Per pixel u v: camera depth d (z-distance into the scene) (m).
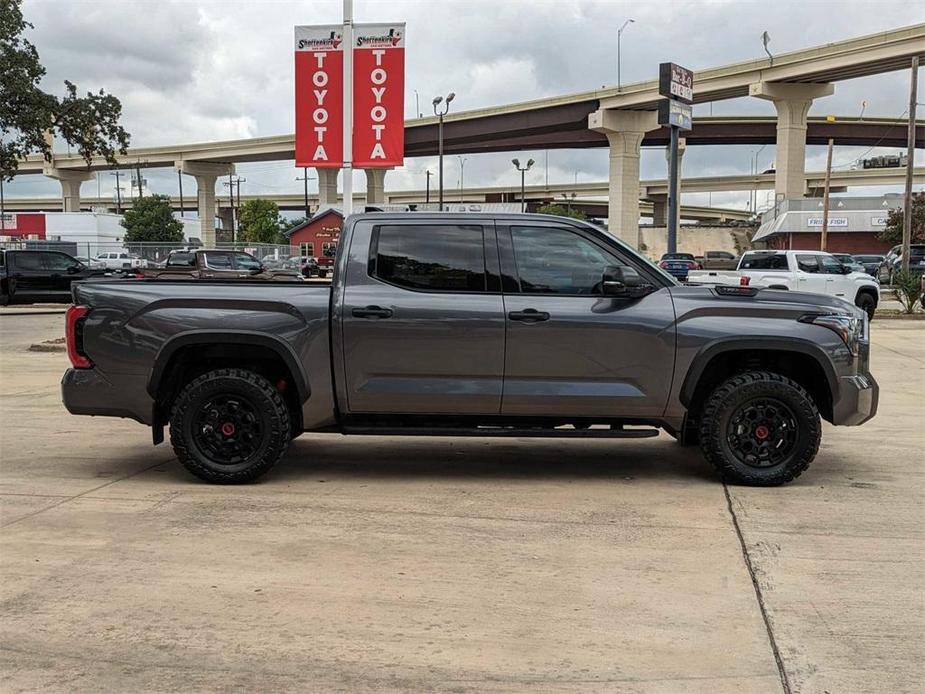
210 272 22.09
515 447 7.68
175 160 104.56
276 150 95.94
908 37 55.28
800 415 5.99
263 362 6.36
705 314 5.99
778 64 63.28
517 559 4.68
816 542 4.96
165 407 6.39
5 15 20.89
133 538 5.02
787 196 66.12
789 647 3.64
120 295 6.09
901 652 3.60
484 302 5.98
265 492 6.05
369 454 7.36
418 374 6.03
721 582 4.36
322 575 4.45
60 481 6.36
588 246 6.11
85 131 23.08
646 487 6.20
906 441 7.85
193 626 3.84
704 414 6.12
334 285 6.09
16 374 12.37
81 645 3.66
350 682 3.35
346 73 13.19
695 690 3.29
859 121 92.62
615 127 72.81
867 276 22.45
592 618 3.93
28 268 24.03
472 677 3.39
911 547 4.88
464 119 84.00
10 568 4.53
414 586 4.30
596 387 6.00
